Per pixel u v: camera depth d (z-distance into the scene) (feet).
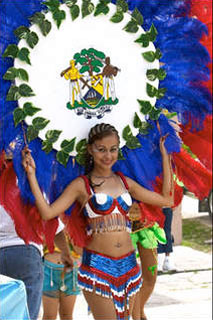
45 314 16.94
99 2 12.89
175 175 14.48
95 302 13.32
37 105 12.50
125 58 13.33
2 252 13.03
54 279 16.65
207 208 37.73
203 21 14.20
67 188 13.20
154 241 16.67
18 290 11.43
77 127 13.02
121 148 13.82
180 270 26.76
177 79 14.12
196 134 14.53
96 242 13.43
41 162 12.90
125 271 13.53
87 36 12.87
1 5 12.11
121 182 13.70
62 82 12.71
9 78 12.14
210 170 14.61
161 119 14.01
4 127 12.35
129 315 13.66
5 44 12.18
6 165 12.51
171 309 21.11
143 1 13.58
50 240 13.08
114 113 13.37
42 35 12.39
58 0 12.53
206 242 32.19
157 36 13.85
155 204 14.11
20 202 12.59
